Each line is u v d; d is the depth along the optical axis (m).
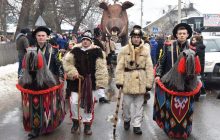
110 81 16.41
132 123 8.76
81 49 7.85
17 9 30.47
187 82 7.34
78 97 7.86
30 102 7.49
